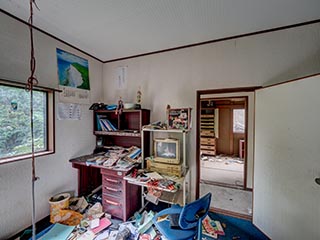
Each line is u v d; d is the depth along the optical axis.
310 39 1.96
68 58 2.55
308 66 1.97
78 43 2.52
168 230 1.55
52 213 2.19
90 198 2.73
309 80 1.49
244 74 2.27
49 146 2.35
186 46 2.59
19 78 1.95
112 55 2.96
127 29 2.14
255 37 2.21
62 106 2.47
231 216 2.40
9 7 1.73
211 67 2.45
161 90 2.78
